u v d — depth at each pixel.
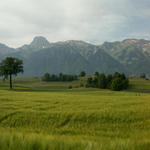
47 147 3.33
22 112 13.59
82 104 18.78
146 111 13.85
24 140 3.47
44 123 11.26
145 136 7.93
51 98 24.52
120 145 3.71
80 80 192.25
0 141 3.38
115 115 12.58
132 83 145.75
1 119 12.12
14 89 74.19
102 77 127.19
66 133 9.09
